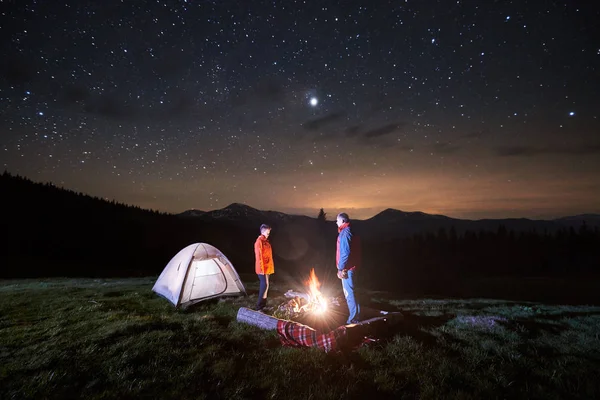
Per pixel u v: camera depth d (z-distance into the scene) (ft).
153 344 17.44
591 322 25.45
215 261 34.17
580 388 14.16
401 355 16.99
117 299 32.19
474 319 24.49
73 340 18.31
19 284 55.62
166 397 12.76
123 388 13.26
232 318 24.59
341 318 23.90
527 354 17.90
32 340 18.58
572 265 219.82
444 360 16.29
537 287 105.60
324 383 13.85
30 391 12.89
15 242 150.10
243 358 16.61
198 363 15.49
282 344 18.70
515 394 13.60
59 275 83.10
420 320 24.50
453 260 260.42
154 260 170.60
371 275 160.04
